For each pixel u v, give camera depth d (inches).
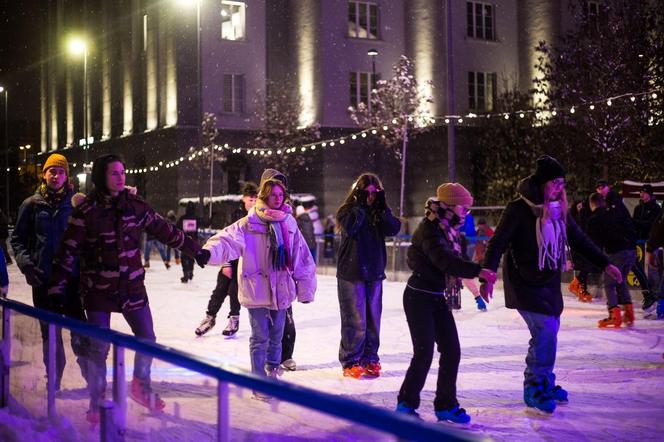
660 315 418.3
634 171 1022.4
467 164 1518.2
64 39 2369.6
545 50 1163.3
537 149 1192.8
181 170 1574.8
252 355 242.7
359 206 274.1
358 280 272.5
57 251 207.5
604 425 207.0
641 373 273.6
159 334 388.5
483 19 1624.0
